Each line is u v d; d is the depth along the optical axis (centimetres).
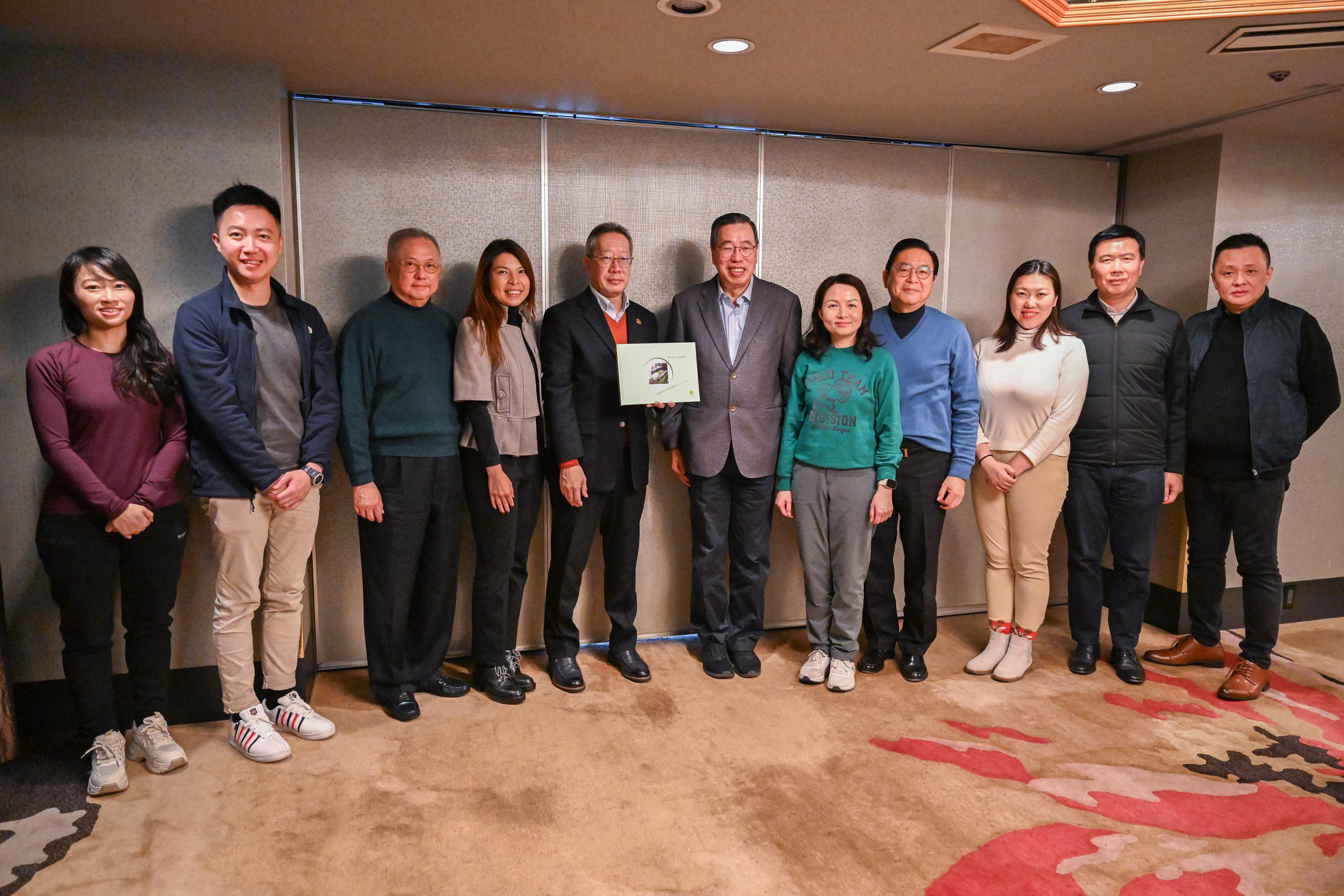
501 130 320
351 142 305
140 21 230
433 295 319
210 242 269
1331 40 249
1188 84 292
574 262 332
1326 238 379
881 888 196
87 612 233
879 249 369
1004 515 323
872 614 327
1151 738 274
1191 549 335
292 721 265
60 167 255
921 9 225
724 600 324
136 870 198
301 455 258
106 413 230
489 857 205
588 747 262
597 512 306
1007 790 239
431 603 294
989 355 323
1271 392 309
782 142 352
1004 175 383
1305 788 244
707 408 310
